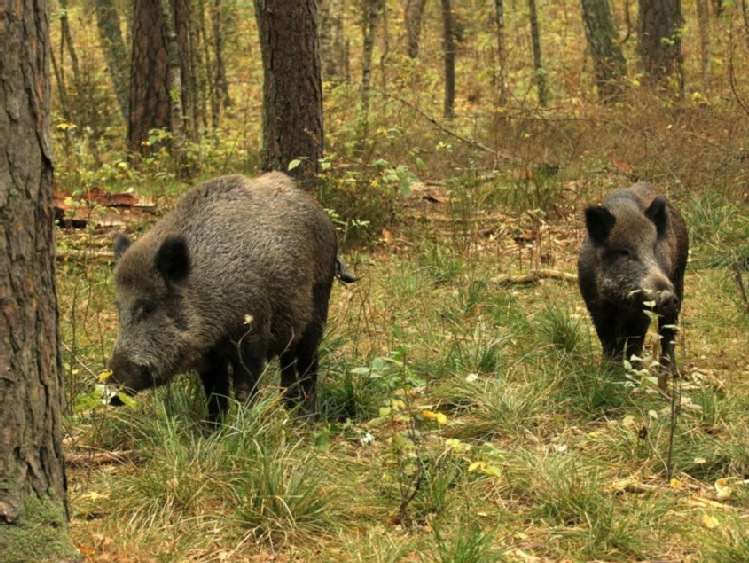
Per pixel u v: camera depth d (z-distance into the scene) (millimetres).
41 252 4316
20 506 4297
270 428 6020
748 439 6070
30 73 4188
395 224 12055
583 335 8359
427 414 5500
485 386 7090
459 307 9289
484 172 14633
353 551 4844
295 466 5555
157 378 6191
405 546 4875
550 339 8250
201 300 6305
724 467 5898
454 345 8039
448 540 4938
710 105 14688
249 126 20547
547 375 7414
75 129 19188
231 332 6449
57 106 21953
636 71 19484
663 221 7652
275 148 11570
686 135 13727
